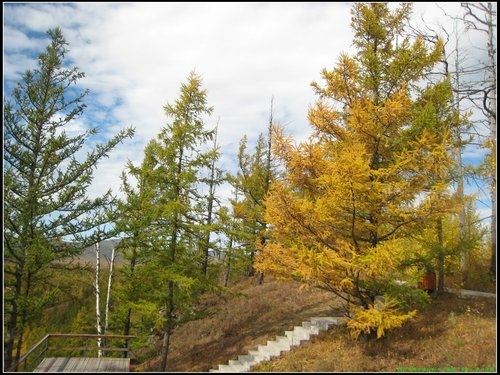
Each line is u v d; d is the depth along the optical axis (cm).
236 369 1430
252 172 2645
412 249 1470
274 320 1816
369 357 1112
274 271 1301
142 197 1550
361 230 1250
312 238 1238
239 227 2286
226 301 2370
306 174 1255
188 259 1689
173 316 1709
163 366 1597
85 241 1402
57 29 1416
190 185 1659
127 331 1789
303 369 1147
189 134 1656
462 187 1412
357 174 1044
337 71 1264
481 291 1667
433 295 1459
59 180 1364
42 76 1393
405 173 1166
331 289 1206
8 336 1216
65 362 1251
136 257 1734
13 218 1255
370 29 1329
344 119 1315
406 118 1258
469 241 1339
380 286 1171
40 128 1377
